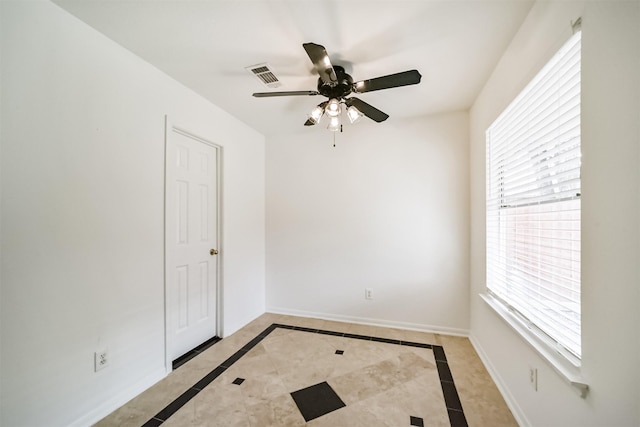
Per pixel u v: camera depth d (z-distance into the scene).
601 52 0.93
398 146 2.97
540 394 1.33
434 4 1.37
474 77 2.08
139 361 1.82
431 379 1.98
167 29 1.56
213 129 2.53
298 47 1.72
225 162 2.71
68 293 1.44
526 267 1.60
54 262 1.38
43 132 1.34
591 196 0.98
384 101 2.51
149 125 1.90
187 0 1.34
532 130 1.50
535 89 1.45
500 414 1.62
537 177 1.46
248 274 3.12
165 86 2.02
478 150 2.41
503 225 1.96
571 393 1.09
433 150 2.85
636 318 0.79
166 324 2.02
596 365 0.94
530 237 1.55
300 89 2.25
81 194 1.50
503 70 1.79
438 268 2.84
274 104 2.54
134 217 1.79
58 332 1.39
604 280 0.91
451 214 2.80
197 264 2.45
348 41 1.65
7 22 1.22
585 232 1.01
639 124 0.79
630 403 0.81
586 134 1.00
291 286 3.36
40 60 1.33
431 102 2.54
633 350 0.80
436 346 2.50
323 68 1.52
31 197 1.29
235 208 2.88
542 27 1.29
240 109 2.66
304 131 3.29
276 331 2.85
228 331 2.75
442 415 1.62
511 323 1.62
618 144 0.86
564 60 1.20
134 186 1.79
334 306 3.19
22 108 1.26
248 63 1.89
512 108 1.72
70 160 1.45
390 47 1.71
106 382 1.61
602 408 0.91
